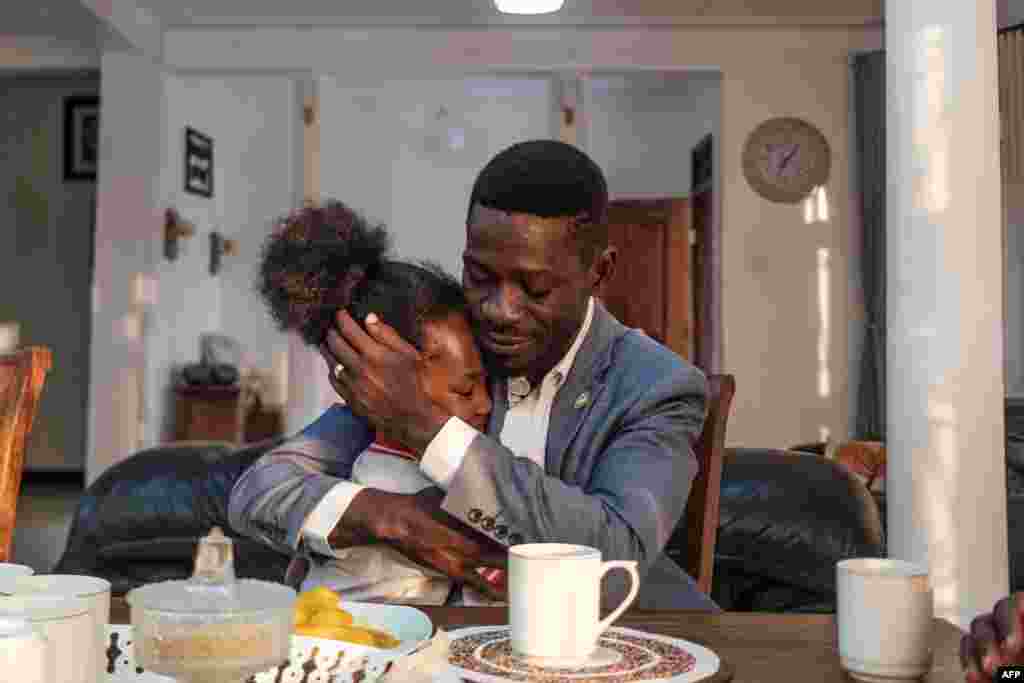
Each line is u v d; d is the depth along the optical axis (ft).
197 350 24.47
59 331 27.58
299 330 3.56
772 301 21.12
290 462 3.84
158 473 7.83
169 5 20.13
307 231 3.54
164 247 21.61
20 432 3.91
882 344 20.51
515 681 2.45
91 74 22.81
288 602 2.03
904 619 2.54
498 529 3.26
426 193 27.61
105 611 2.31
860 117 20.92
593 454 3.68
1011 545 8.47
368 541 3.50
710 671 2.54
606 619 2.64
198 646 1.91
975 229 7.46
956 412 7.44
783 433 21.03
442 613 3.28
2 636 1.90
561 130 21.57
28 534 18.13
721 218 21.33
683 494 3.62
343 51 21.27
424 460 3.32
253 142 26.18
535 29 21.16
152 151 20.85
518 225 3.32
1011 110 9.07
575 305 3.47
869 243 20.68
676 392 3.66
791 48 21.12
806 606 7.19
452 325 3.49
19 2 17.47
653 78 21.80
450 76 21.68
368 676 2.35
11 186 27.73
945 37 7.48
